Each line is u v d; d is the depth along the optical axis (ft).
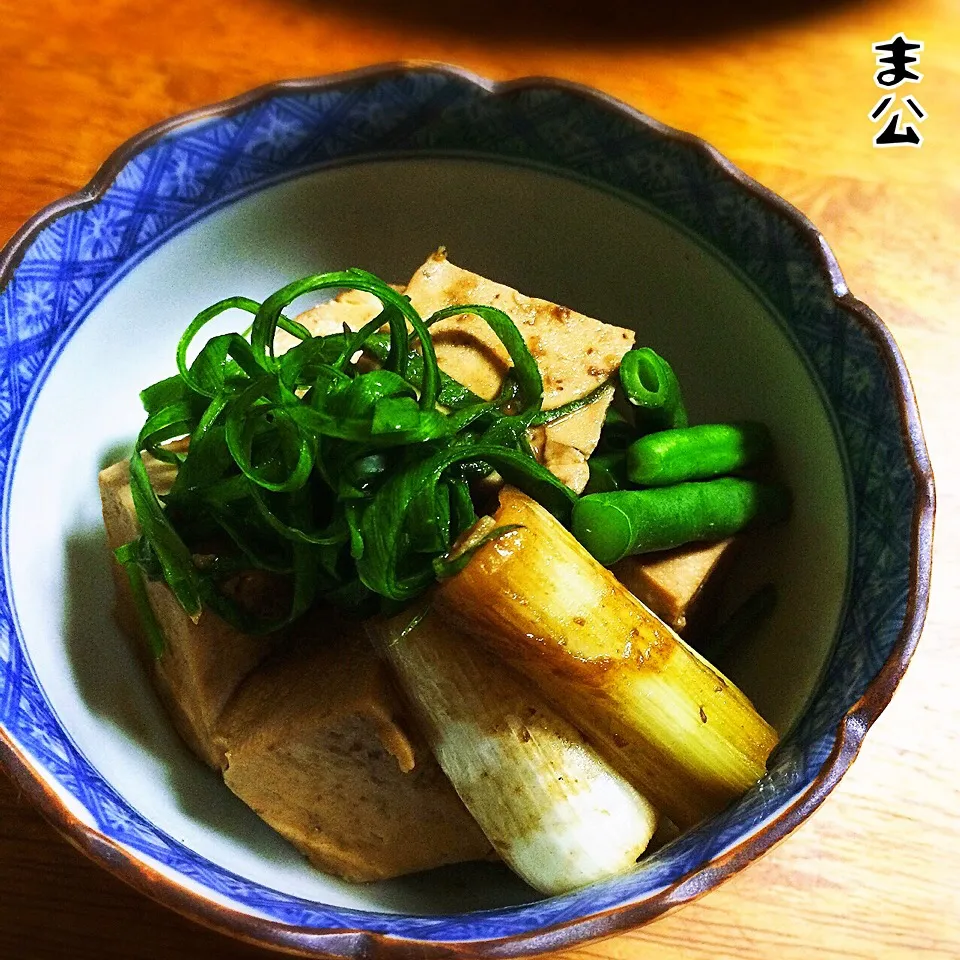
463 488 0.64
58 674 0.67
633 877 0.59
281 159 0.77
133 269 0.75
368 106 0.77
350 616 0.68
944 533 0.81
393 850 0.69
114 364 0.76
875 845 0.72
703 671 0.65
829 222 0.92
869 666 0.61
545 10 1.02
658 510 0.70
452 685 0.64
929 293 0.90
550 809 0.63
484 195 0.81
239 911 0.55
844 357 0.69
